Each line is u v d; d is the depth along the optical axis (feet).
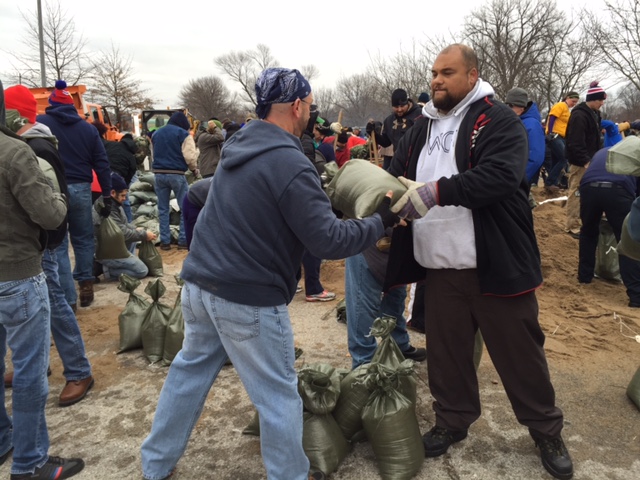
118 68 105.60
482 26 68.13
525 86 66.03
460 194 8.18
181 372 8.57
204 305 7.77
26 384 8.70
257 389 7.84
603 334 15.61
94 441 10.41
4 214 8.26
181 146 26.73
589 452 9.93
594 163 19.13
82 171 17.57
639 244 11.75
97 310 17.99
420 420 11.02
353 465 9.51
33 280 8.67
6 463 9.82
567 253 24.34
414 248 9.64
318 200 7.33
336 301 18.62
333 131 25.48
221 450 10.09
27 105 12.32
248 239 7.39
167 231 27.55
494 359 9.38
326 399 9.41
